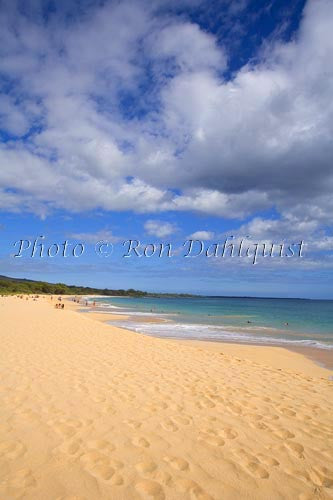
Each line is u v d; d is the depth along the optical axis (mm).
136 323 25375
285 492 2900
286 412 4863
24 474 2941
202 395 5469
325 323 27469
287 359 11656
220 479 3037
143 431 3955
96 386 5621
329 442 3912
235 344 15023
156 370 7078
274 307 62156
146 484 2895
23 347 8711
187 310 47156
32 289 107000
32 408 4473
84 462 3188
